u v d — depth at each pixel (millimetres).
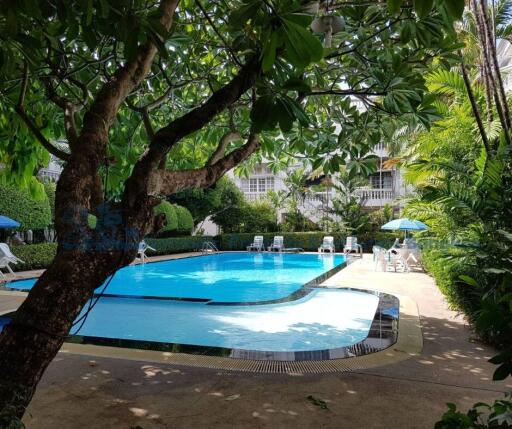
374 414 3252
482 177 6180
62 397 3598
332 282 11383
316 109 5680
